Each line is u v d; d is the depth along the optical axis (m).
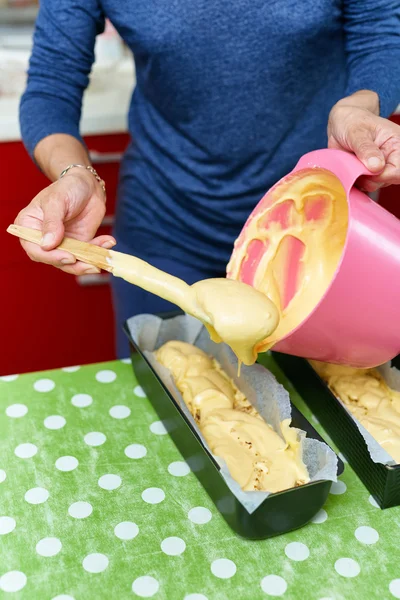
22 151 1.42
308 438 0.75
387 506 0.74
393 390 0.88
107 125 1.43
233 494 0.67
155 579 0.65
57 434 0.83
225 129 1.00
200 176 1.05
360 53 1.00
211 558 0.67
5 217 1.47
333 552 0.68
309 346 0.75
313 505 0.69
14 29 1.71
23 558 0.67
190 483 0.76
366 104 0.86
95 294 1.62
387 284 0.68
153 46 0.95
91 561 0.67
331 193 0.78
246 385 0.88
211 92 0.98
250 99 0.98
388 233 0.68
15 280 1.55
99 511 0.72
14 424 0.84
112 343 1.70
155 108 1.07
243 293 0.74
